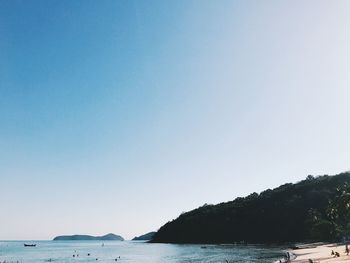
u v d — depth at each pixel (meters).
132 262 117.75
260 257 107.12
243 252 134.62
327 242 151.38
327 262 63.50
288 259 81.19
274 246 165.25
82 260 137.88
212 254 133.50
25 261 135.25
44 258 151.38
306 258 80.44
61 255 173.00
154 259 125.69
